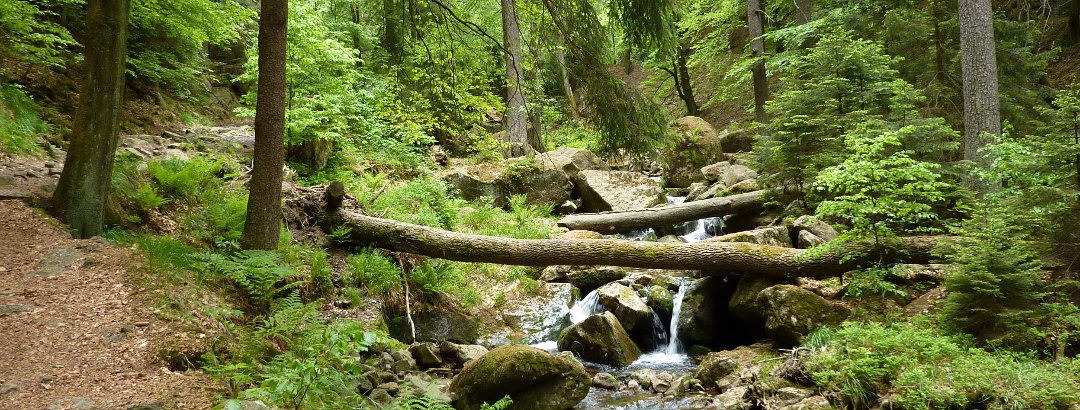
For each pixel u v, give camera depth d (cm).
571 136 2145
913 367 620
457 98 1038
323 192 1045
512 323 1031
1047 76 1516
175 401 447
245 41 2053
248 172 1165
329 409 480
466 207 1401
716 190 1527
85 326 541
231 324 570
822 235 1027
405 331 924
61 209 726
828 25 1504
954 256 731
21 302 565
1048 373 580
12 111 1068
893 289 807
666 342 970
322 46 1265
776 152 1177
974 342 676
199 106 1827
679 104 2783
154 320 565
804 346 743
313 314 580
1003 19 1378
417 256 1059
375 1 1069
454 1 1184
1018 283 665
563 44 875
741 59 2117
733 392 703
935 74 1336
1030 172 757
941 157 1134
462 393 686
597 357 892
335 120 1316
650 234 1383
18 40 1111
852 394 618
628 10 880
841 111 1155
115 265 651
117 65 753
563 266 1164
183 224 857
